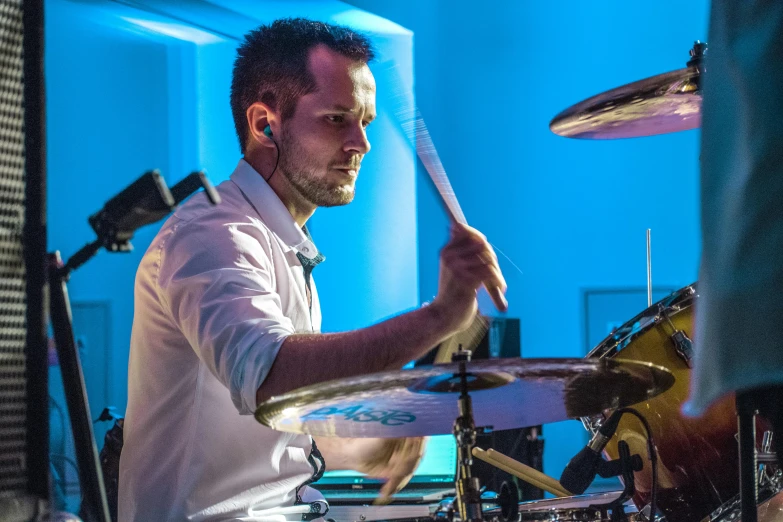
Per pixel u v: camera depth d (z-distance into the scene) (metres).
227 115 6.07
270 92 2.16
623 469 1.81
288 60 2.15
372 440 2.33
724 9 0.91
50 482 1.08
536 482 2.23
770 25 0.86
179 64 5.99
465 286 1.57
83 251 1.19
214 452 2.01
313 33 2.17
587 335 6.89
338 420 1.65
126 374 5.80
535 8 6.88
